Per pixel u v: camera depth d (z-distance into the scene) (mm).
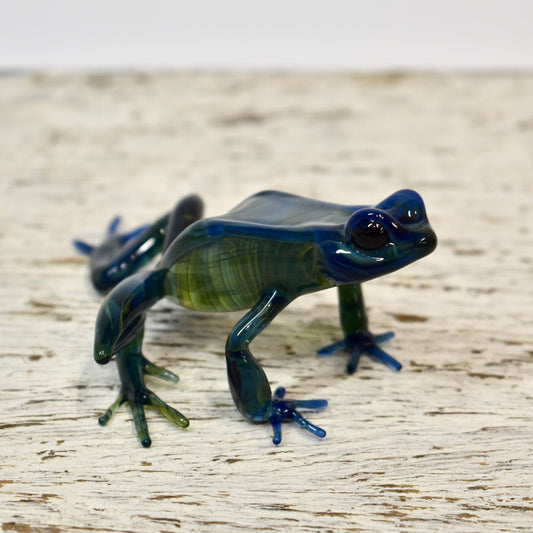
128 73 693
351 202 547
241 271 460
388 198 458
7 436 465
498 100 637
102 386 477
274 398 469
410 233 449
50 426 467
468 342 490
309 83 675
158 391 475
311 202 469
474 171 566
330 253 452
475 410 471
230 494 454
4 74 688
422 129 594
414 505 452
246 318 460
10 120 601
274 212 466
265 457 460
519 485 455
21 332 493
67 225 536
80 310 500
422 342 490
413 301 504
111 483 455
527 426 468
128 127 596
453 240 530
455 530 448
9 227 535
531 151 578
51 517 449
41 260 520
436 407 472
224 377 479
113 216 541
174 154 578
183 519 449
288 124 600
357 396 474
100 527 448
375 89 663
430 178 562
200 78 685
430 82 676
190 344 488
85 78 682
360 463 459
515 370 482
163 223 495
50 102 633
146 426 465
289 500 452
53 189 555
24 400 473
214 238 459
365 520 449
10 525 448
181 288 468
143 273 469
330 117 611
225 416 469
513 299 505
